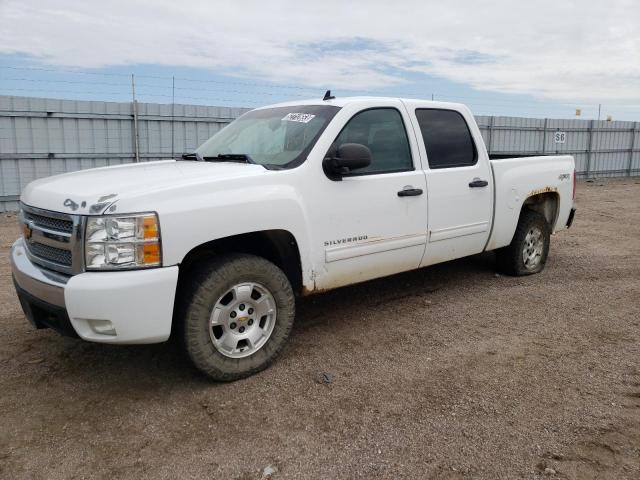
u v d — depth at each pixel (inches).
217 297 135.6
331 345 167.0
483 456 110.2
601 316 192.7
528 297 213.8
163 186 129.3
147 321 124.3
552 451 111.6
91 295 119.6
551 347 165.0
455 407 129.4
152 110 506.3
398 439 116.5
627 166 909.2
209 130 540.7
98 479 104.1
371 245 169.6
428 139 190.9
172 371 149.6
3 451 113.0
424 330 179.5
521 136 799.1
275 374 147.3
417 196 181.2
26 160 455.8
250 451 112.8
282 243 152.7
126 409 129.6
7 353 161.2
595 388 138.6
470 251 209.8
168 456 111.3
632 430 119.0
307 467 107.3
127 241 121.8
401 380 143.6
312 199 153.7
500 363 153.9
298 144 161.2
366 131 172.6
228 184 137.3
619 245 319.9
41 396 136.1
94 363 154.9
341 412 127.6
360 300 209.9
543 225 243.3
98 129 485.1
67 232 126.6
